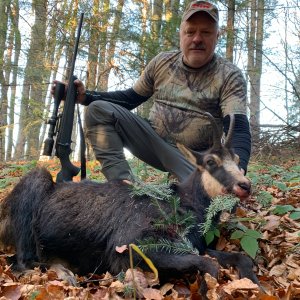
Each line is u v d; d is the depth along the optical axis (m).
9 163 3.92
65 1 3.81
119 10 3.32
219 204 1.05
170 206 1.09
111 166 1.46
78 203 1.14
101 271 1.10
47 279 1.04
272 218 1.36
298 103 3.72
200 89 1.44
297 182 1.93
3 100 5.44
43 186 1.19
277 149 3.32
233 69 1.43
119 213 1.09
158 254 0.99
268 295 0.88
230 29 3.10
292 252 1.19
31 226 1.17
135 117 1.49
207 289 0.91
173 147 1.49
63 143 1.37
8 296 0.93
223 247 1.19
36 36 4.48
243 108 1.38
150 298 0.91
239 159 1.21
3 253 1.24
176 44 2.98
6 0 4.62
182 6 3.04
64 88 1.42
